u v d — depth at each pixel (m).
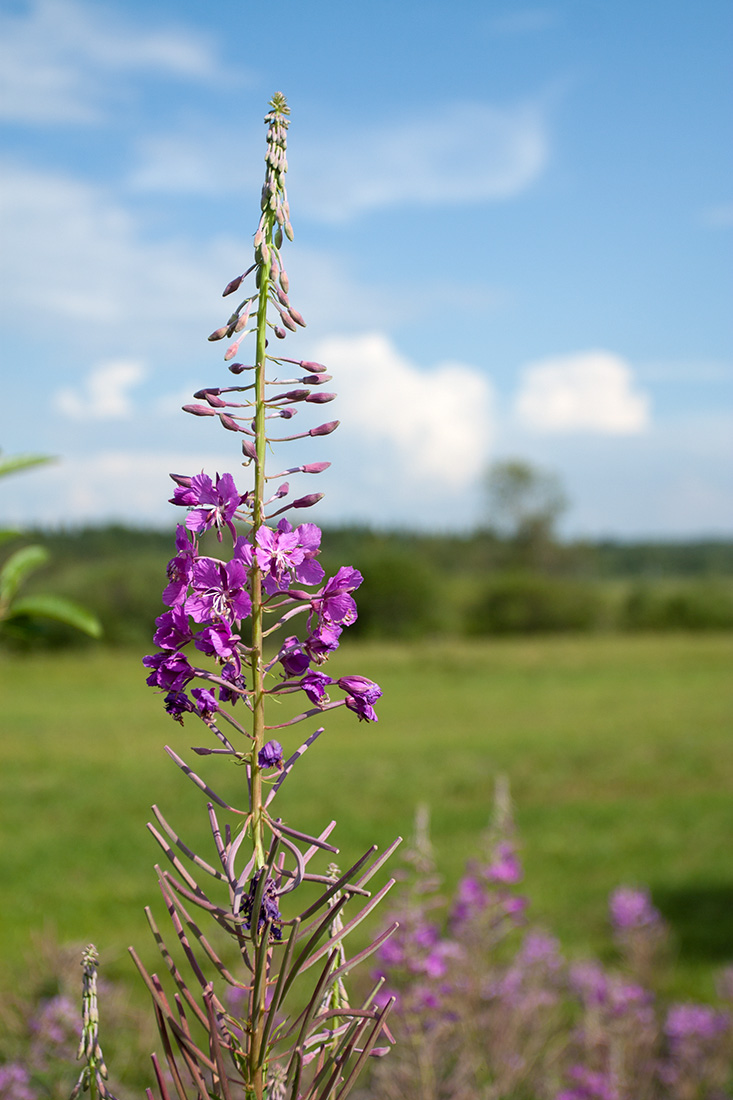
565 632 62.56
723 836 13.38
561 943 8.80
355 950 7.39
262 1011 1.51
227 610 1.59
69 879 11.16
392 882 1.60
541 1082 4.65
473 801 15.91
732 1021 5.74
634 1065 5.11
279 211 1.69
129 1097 3.97
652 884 11.15
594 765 18.84
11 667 38.56
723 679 34.16
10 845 12.87
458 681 34.41
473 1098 4.12
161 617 1.63
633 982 6.20
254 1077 1.52
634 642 52.69
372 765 19.17
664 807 15.25
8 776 17.91
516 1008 5.01
